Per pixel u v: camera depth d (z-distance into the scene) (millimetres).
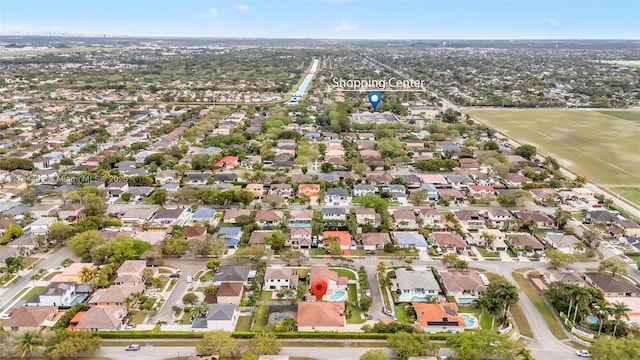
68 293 152250
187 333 134875
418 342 124750
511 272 175000
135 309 148125
